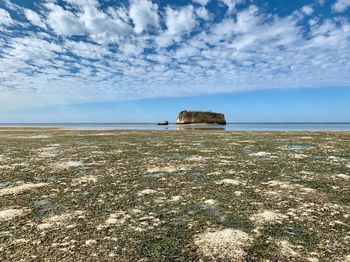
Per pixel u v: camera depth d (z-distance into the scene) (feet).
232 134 153.48
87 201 30.22
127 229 22.65
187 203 29.50
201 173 44.78
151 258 17.93
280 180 39.55
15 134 160.45
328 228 22.68
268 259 17.81
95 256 18.11
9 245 19.63
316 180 39.37
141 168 49.21
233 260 17.72
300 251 18.83
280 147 81.05
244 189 34.88
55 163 54.54
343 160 56.44
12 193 33.40
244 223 23.86
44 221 24.38
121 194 32.91
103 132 187.01
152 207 28.27
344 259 17.71
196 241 20.38
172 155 65.41
